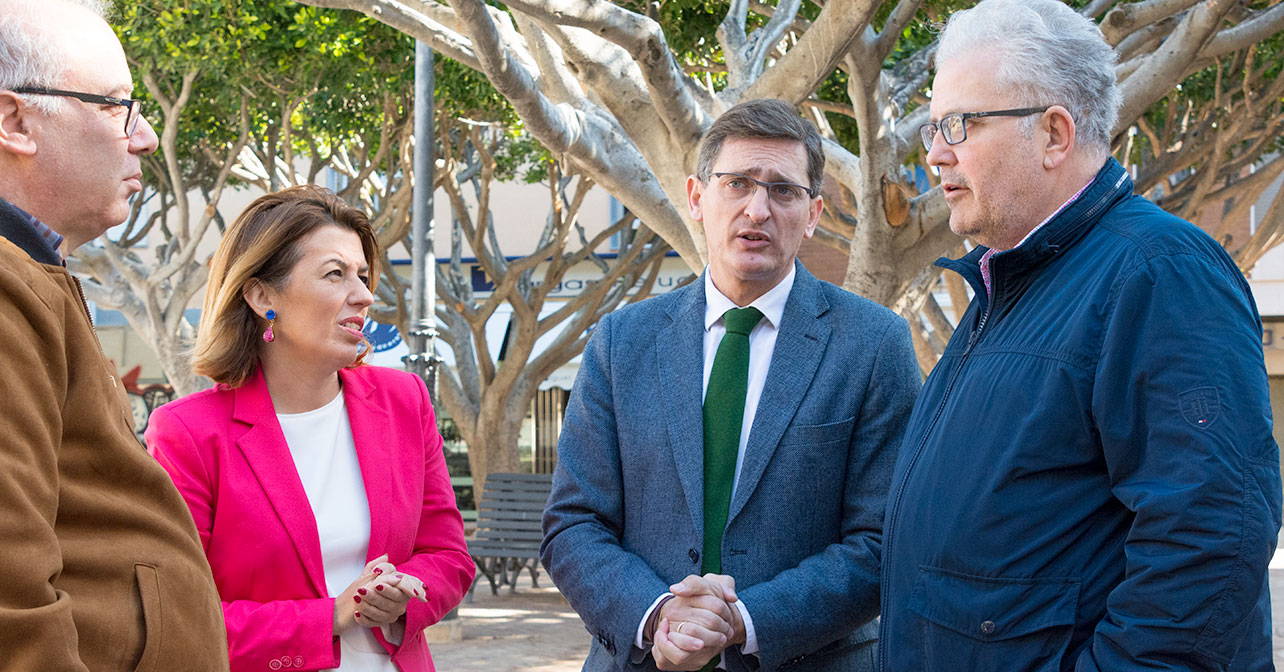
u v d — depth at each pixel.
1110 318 1.94
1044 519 1.97
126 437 1.65
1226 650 1.74
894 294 7.16
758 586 2.51
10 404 1.41
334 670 2.53
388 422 2.84
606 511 2.78
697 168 2.85
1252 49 10.34
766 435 2.64
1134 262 1.95
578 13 5.35
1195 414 1.79
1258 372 1.84
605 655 2.71
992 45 2.16
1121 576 1.94
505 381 15.21
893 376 2.68
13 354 1.43
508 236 22.98
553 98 6.88
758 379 2.75
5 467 1.37
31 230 1.63
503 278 15.73
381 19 6.41
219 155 15.95
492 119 13.70
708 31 9.70
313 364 2.70
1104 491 1.96
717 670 2.56
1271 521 1.77
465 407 15.48
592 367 2.89
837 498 2.66
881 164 6.87
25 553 1.36
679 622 2.40
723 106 6.83
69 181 1.74
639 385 2.81
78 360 1.58
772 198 2.69
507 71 5.53
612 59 6.29
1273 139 12.13
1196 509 1.75
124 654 1.54
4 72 1.69
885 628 2.23
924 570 2.11
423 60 8.66
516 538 10.50
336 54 10.60
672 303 2.92
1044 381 2.00
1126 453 1.88
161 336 15.33
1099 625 1.84
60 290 1.57
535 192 22.84
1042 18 2.16
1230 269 1.96
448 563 2.81
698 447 2.68
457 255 16.58
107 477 1.60
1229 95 11.01
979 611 2.00
